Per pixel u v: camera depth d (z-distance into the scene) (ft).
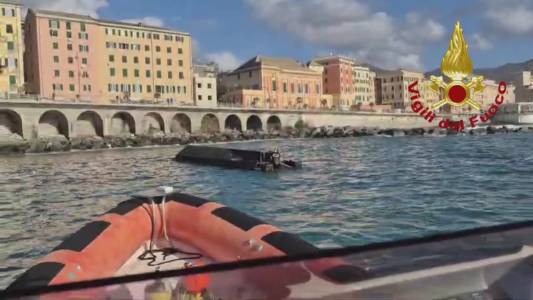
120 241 19.36
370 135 276.21
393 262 10.36
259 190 65.41
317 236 35.76
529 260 10.71
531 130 271.28
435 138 219.82
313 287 9.66
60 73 266.77
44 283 14.69
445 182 67.36
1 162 139.44
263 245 17.13
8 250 35.47
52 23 263.49
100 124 234.58
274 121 317.01
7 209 54.90
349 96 429.79
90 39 278.26
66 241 18.21
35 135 206.49
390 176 77.25
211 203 21.80
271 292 9.64
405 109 397.80
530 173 75.92
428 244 10.72
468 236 11.00
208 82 340.80
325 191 61.77
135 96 301.43
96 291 8.98
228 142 233.76
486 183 65.05
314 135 273.33
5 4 244.83
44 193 68.74
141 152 176.24
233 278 9.66
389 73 453.58
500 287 10.28
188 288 9.44
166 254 20.17
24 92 250.16
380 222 40.32
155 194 23.16
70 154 171.94
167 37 314.35
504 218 41.29
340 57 419.74
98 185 77.51
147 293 9.25
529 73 441.27
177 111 258.37
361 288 9.64
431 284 9.96
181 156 130.93
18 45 249.34
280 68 378.12
